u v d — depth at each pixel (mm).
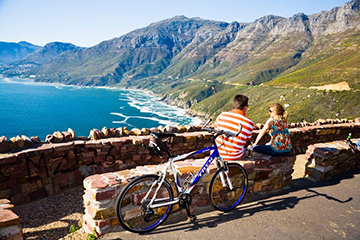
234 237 3037
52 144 5016
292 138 8523
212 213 3590
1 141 4484
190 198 3221
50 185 4879
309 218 3623
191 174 3383
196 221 3355
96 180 2973
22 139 4703
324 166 5191
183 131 6871
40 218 4223
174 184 3312
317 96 148875
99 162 5453
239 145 3770
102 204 2830
